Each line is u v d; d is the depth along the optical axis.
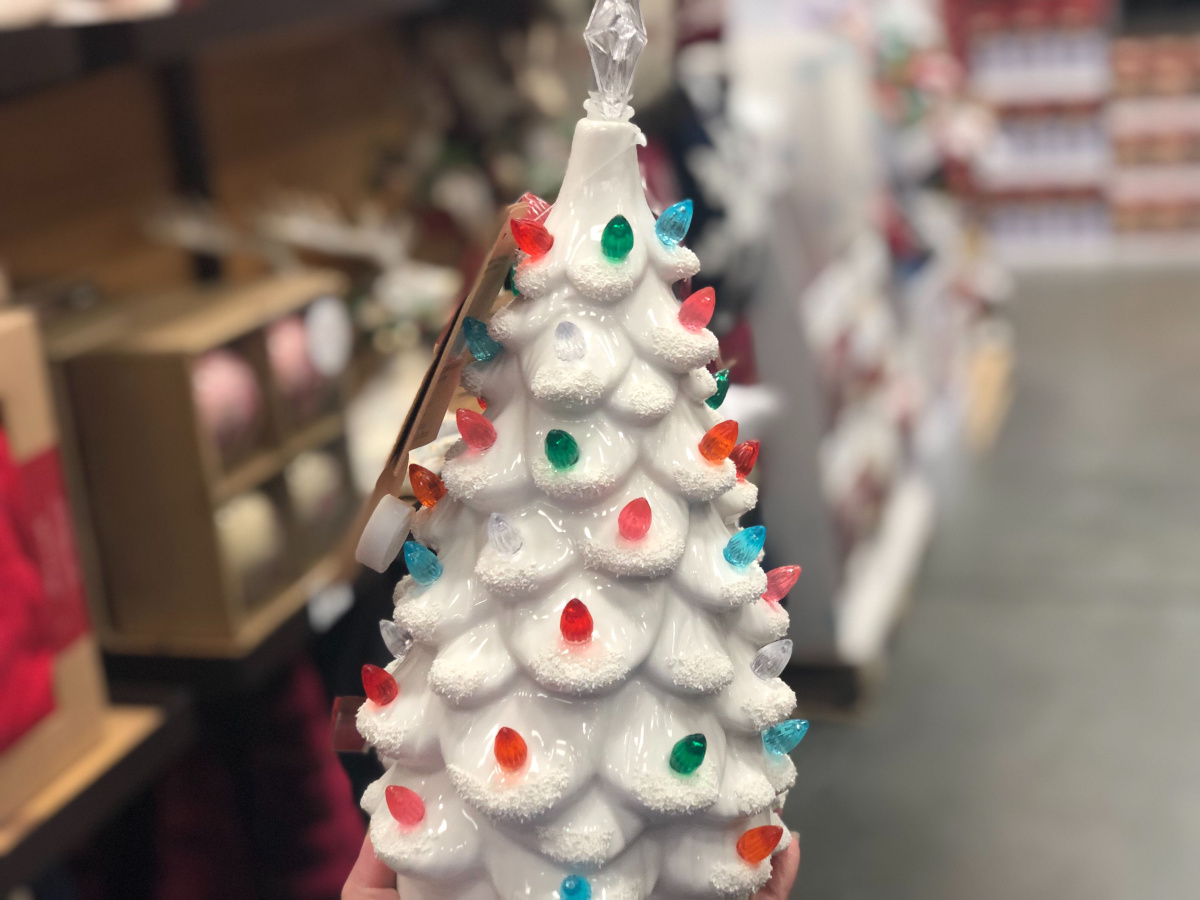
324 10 1.44
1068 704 2.11
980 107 3.57
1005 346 3.77
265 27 1.34
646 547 0.43
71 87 1.44
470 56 1.96
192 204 1.63
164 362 1.18
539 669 0.42
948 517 2.91
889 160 2.66
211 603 1.24
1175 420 3.37
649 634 0.43
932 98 2.90
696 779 0.43
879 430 2.43
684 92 1.46
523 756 0.42
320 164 1.97
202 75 1.67
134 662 1.24
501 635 0.44
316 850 1.35
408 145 1.98
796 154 2.05
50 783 1.03
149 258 1.60
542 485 0.43
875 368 2.41
